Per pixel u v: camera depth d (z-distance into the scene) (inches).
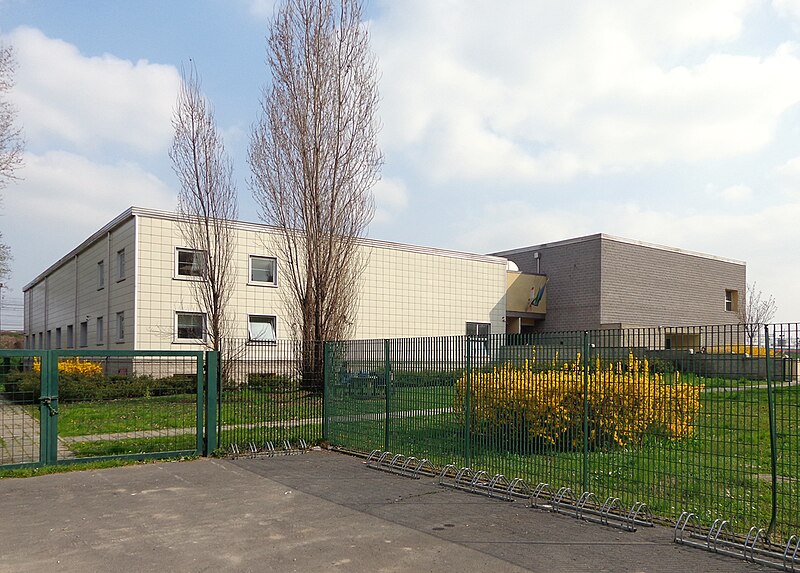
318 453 436.8
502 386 322.3
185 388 434.0
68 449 423.2
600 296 1219.9
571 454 288.7
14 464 368.8
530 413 306.8
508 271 1258.6
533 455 304.7
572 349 293.3
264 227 916.6
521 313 1266.0
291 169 712.4
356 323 984.3
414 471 359.6
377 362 412.2
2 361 401.4
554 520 262.1
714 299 1443.2
